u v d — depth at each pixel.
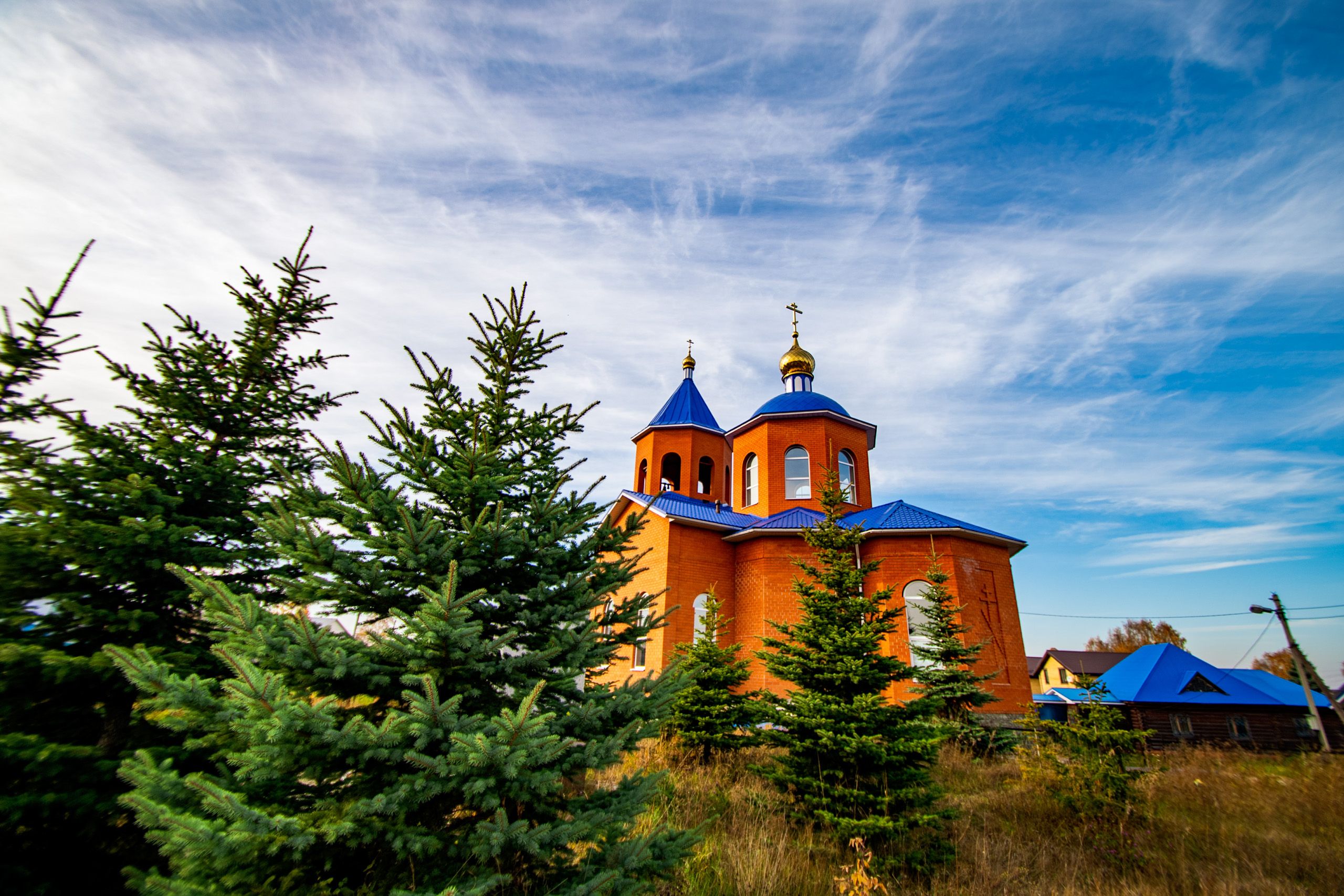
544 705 4.97
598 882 4.07
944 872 8.16
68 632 5.24
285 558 4.75
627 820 4.90
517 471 5.65
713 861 7.53
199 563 5.76
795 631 10.05
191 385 6.64
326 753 3.80
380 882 3.93
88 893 4.73
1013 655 19.44
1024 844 9.38
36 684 5.02
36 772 4.55
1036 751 11.80
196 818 3.42
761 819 9.23
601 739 4.81
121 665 3.69
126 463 5.88
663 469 29.52
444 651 4.32
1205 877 8.27
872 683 9.38
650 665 20.97
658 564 22.50
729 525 22.94
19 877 4.46
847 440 26.75
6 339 5.06
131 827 5.16
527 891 4.46
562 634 4.95
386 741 3.75
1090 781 10.32
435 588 4.80
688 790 10.26
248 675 3.45
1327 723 28.69
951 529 19.72
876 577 20.12
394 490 4.99
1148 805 10.38
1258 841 9.78
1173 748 22.25
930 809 9.30
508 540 4.98
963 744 15.41
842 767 9.02
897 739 9.10
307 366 7.71
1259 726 28.20
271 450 7.23
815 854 8.16
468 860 4.13
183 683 3.76
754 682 20.28
